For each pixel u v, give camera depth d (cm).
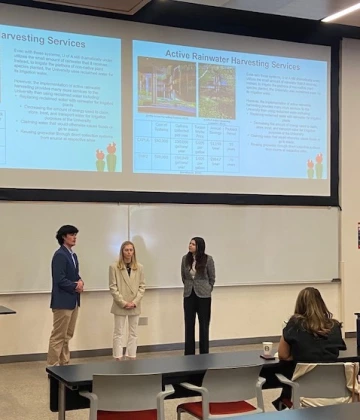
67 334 611
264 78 795
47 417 478
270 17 770
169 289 742
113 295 648
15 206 671
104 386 328
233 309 777
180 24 747
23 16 678
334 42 834
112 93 719
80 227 700
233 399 354
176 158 748
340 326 392
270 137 798
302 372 357
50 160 689
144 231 730
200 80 762
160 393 332
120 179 721
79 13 702
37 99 684
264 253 791
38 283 679
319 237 823
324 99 829
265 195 792
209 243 761
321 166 826
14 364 661
